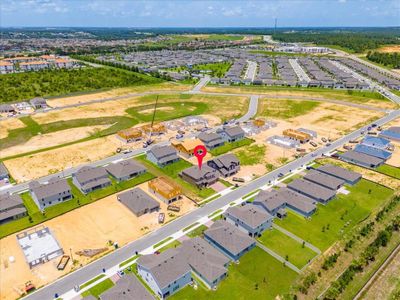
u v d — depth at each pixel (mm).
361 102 188375
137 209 81938
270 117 163000
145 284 61531
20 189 94625
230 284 61000
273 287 60344
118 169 100500
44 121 153125
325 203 86625
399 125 148750
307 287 60156
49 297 58188
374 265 66188
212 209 84875
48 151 120062
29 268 64938
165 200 87438
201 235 74500
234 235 69938
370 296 59000
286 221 79938
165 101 191375
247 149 123125
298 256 68125
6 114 161875
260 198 83312
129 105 182375
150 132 138000
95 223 79125
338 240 73125
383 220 80062
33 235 73562
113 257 67938
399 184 97250
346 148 122312
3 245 71500
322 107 179625
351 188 95062
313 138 133625
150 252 69188
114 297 54156
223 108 178375
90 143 128000
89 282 61438
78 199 89062
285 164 110625
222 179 100625
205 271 61344
